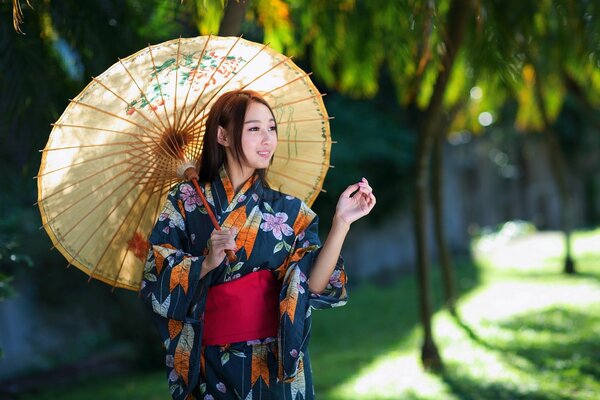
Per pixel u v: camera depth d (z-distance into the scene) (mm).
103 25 4906
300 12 6262
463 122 11328
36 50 4773
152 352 10883
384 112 15938
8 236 5117
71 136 3020
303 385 3051
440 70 6582
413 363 8266
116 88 3029
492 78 6699
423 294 7863
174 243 3016
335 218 2975
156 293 2889
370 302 13898
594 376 6895
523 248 20156
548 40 8133
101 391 9125
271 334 3000
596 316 10000
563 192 14922
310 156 3363
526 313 10625
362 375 7969
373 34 6855
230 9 4480
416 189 7734
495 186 22859
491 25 6184
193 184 3059
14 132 5160
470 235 21297
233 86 3215
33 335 11539
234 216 2986
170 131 3133
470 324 10070
